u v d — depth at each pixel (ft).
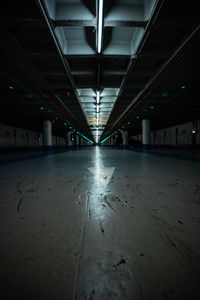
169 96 26.08
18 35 11.13
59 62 15.47
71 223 4.66
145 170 14.12
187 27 9.84
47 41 12.15
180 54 12.76
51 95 24.20
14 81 18.45
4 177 11.49
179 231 4.17
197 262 3.10
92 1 9.16
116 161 22.35
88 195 7.20
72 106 31.09
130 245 3.63
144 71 16.67
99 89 21.16
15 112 36.37
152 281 2.70
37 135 72.33
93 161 22.80
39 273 2.89
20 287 2.62
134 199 6.60
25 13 8.86
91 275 2.84
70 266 3.04
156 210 5.49
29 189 8.27
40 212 5.44
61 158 29.35
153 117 45.27
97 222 4.71
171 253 3.36
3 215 5.23
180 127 58.03
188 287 2.57
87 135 111.75
